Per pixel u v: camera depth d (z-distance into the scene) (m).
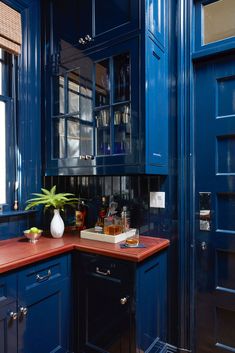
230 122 1.66
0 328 1.33
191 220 1.76
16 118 2.01
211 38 1.74
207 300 1.72
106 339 1.58
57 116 2.04
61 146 2.04
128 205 1.97
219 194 1.70
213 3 1.73
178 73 1.78
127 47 1.64
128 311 1.49
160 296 1.75
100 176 2.11
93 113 1.83
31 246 1.66
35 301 1.50
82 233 1.88
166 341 1.82
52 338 1.60
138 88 1.59
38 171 2.13
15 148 2.01
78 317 1.71
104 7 1.76
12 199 1.98
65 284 1.69
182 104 1.77
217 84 1.71
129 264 1.48
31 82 2.09
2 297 1.34
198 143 1.76
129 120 1.66
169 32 1.81
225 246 1.67
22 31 2.01
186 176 1.77
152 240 1.78
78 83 1.91
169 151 1.82
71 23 1.94
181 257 1.77
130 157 1.63
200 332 1.74
